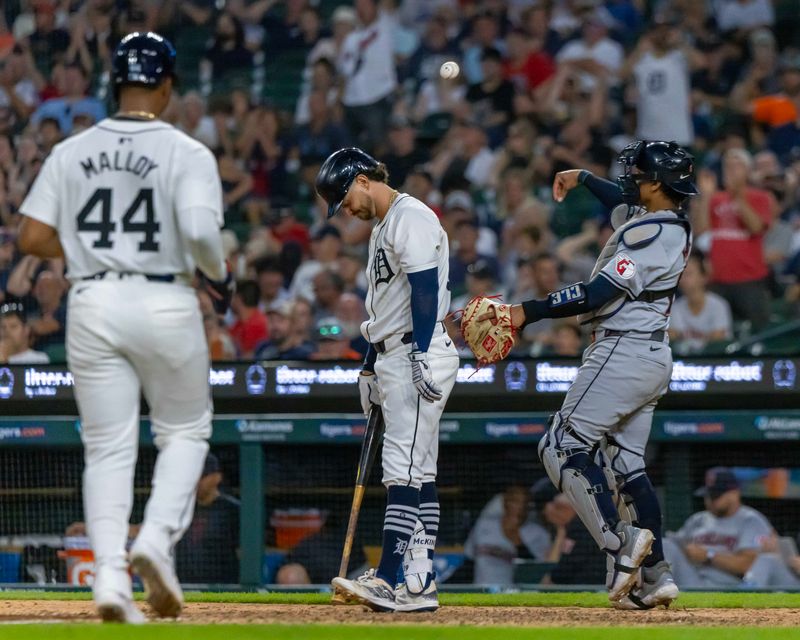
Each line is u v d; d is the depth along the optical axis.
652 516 18.75
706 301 34.16
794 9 46.09
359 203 17.97
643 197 18.64
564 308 18.05
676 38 43.31
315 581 26.80
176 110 43.84
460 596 21.83
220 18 47.56
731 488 26.31
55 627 13.02
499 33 46.16
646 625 15.58
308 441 26.30
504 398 26.45
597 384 18.19
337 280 34.75
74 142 14.30
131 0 46.03
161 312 13.88
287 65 47.34
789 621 16.78
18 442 26.78
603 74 43.12
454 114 44.16
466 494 27.22
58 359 32.62
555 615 17.42
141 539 13.54
